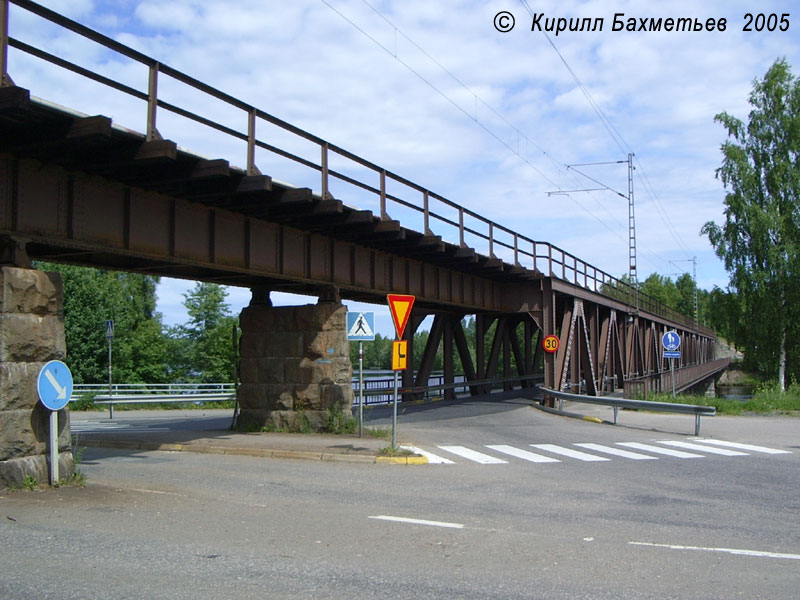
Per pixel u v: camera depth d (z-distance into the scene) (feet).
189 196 45.47
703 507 32.14
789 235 156.87
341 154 53.78
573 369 105.50
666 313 193.67
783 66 159.63
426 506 31.53
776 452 53.21
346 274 63.98
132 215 42.42
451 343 111.34
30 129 34.06
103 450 53.62
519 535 26.05
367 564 21.74
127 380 168.55
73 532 25.09
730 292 162.50
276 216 52.44
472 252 74.18
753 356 160.56
